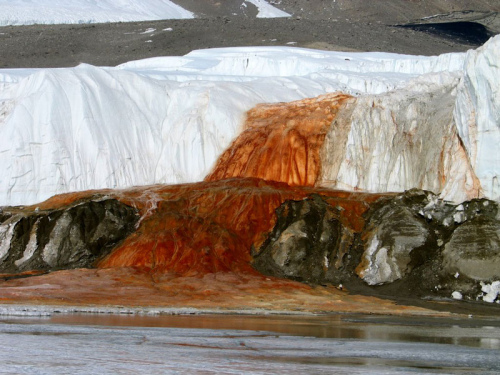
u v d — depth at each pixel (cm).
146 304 5738
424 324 4925
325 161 7731
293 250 6794
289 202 7194
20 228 7238
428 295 6166
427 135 7331
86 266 6994
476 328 4744
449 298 6066
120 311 5403
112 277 6562
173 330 4416
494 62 6406
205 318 5131
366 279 6488
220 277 6562
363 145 7588
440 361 3538
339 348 3853
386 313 5531
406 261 6412
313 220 6981
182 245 6944
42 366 3272
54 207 7562
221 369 3256
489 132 6531
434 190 7056
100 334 4197
